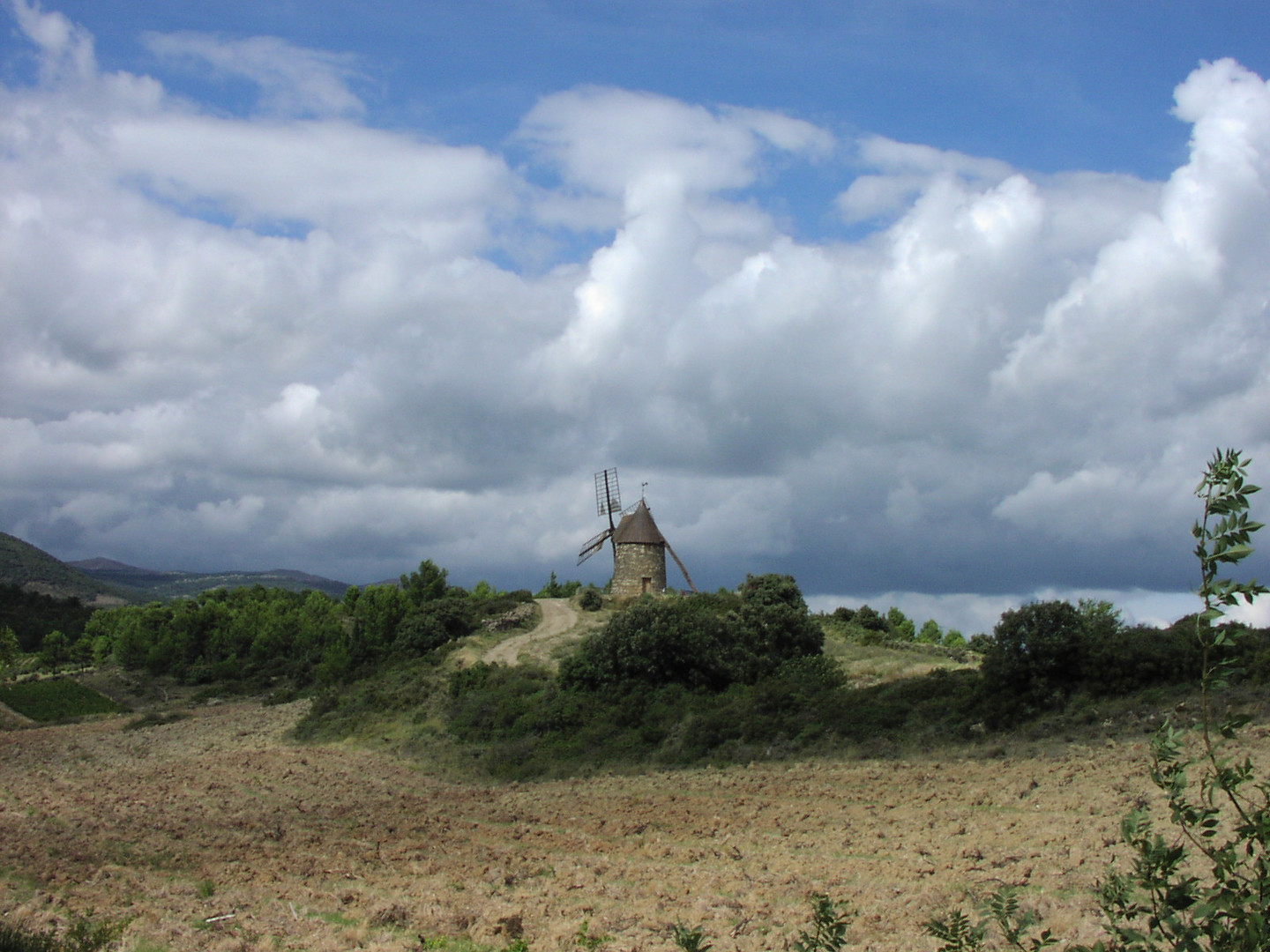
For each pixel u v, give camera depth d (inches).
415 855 1091.3
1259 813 270.2
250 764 2060.8
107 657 4773.6
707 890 832.9
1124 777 1103.6
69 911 871.7
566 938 707.4
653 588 3794.3
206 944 743.7
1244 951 256.4
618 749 1909.4
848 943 634.8
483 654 3016.7
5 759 2278.5
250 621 4367.6
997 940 595.2
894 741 1603.1
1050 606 1612.9
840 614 3412.9
